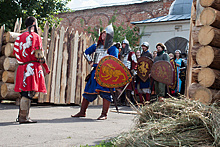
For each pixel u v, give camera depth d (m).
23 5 16.17
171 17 15.75
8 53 7.33
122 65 5.05
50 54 7.82
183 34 14.60
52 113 5.78
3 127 3.58
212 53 4.86
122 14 21.61
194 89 4.99
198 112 2.55
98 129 3.77
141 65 8.71
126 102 8.92
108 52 5.32
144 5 20.77
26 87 4.00
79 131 3.52
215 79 4.82
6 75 7.27
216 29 4.95
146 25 15.52
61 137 3.06
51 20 17.28
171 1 19.72
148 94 8.71
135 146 2.33
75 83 8.40
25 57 4.02
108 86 5.02
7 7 15.41
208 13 4.96
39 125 3.88
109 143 2.60
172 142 2.31
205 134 2.43
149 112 2.93
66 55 8.19
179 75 9.42
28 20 4.16
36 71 4.05
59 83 7.96
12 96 7.28
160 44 7.73
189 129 2.49
